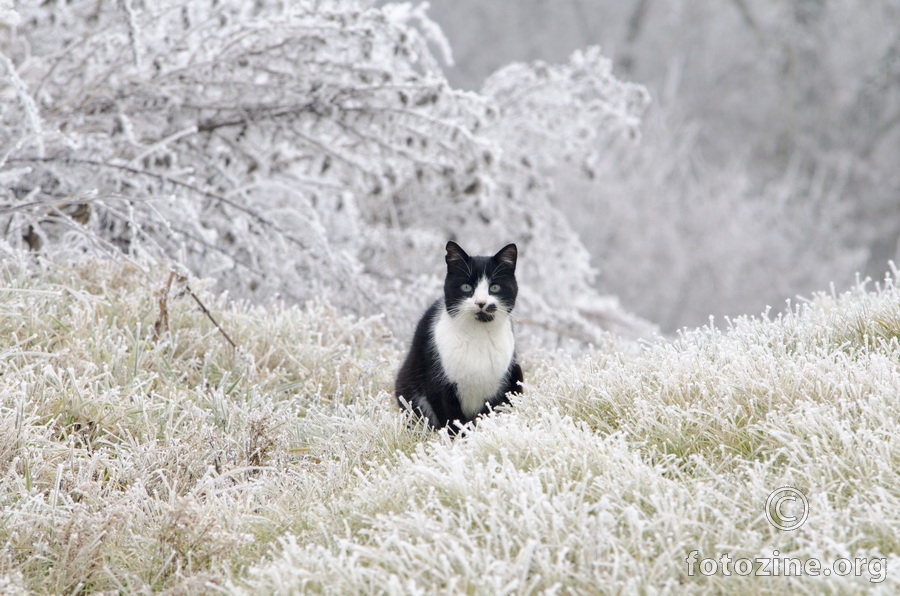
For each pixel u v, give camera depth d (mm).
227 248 13320
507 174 17406
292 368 10203
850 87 43844
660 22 47844
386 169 14492
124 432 7949
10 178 10711
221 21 12820
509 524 5844
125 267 10758
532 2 46781
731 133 46312
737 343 8203
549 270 18875
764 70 45812
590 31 47625
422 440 8031
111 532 6465
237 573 6223
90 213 12164
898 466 5977
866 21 44344
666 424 7062
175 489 7059
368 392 9812
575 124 17859
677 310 34094
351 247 15688
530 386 8570
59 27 12680
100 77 12656
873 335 8172
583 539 5586
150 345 9617
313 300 13406
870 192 41219
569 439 6660
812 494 5848
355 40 12992
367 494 6586
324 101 13289
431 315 9055
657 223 34469
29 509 6594
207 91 13633
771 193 37844
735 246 34094
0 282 9547
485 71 44906
